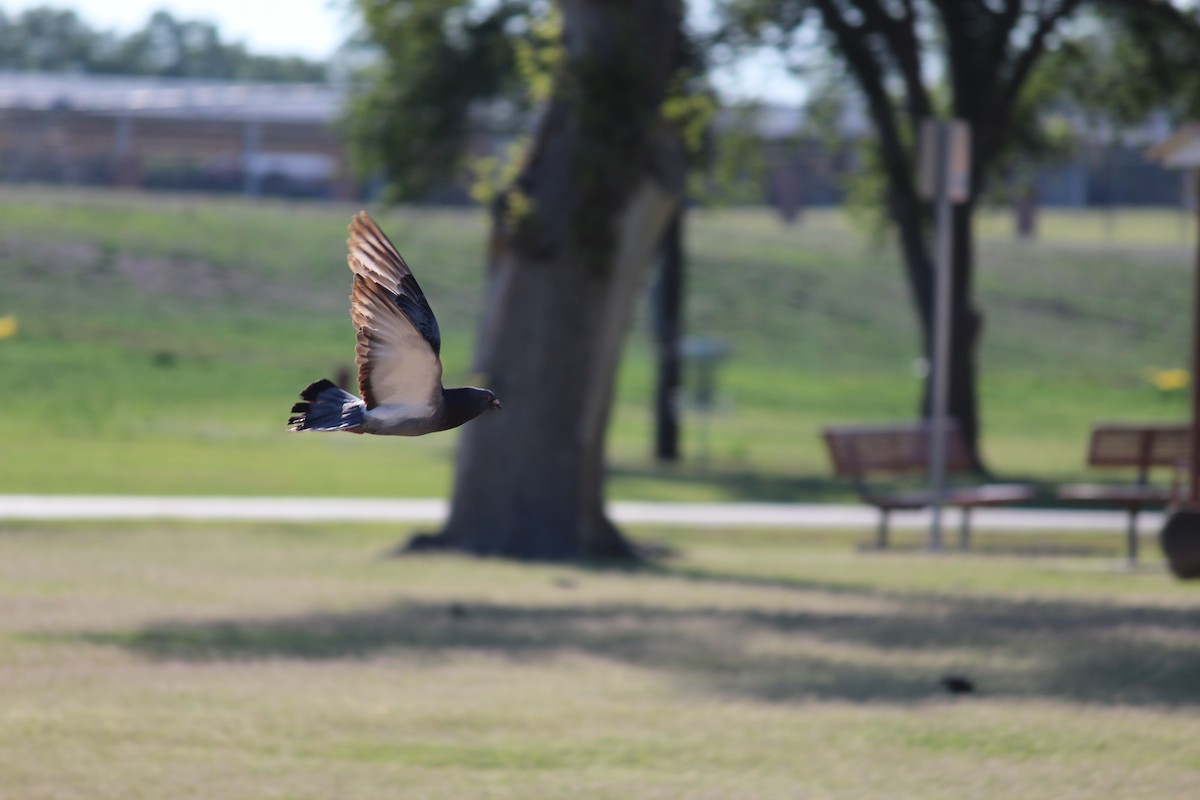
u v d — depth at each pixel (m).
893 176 32.47
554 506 20.11
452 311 56.00
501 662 11.70
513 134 36.59
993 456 38.62
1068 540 21.77
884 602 15.05
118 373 43.25
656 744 9.12
